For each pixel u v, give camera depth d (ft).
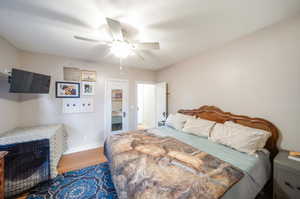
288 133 5.40
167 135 7.92
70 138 10.08
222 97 7.94
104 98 11.59
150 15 4.97
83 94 10.57
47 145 6.52
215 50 8.29
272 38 5.80
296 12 4.95
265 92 6.07
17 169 5.75
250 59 6.57
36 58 8.87
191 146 5.98
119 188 3.84
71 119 10.12
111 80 11.93
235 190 3.37
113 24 4.69
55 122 9.49
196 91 9.75
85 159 8.90
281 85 5.58
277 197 4.52
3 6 4.42
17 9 4.59
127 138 7.02
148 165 4.20
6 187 5.43
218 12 4.84
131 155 4.94
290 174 4.23
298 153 4.86
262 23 5.62
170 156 4.86
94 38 6.82
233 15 5.04
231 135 6.08
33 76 7.49
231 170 3.94
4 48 6.82
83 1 4.25
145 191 3.12
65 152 9.84
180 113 10.55
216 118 8.03
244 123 6.69
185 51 8.79
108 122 11.83
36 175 6.13
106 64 11.64
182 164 4.27
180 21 5.39
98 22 5.41
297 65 5.16
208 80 8.79
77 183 6.33
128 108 12.94
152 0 4.21
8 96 7.25
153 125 16.81
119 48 6.13
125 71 12.71
